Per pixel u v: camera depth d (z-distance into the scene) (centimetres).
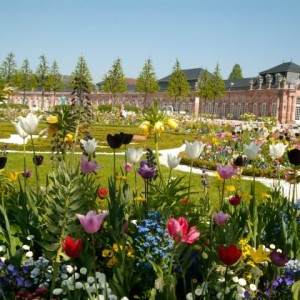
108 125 4084
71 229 344
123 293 331
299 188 1270
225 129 3075
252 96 9219
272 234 482
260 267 403
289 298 358
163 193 451
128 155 509
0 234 428
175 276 336
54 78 8175
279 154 558
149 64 7150
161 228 370
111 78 7569
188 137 2967
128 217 450
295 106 8344
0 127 3158
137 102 11625
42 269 381
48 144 2058
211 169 1611
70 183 347
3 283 346
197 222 410
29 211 465
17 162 1487
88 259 372
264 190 1164
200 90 7550
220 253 274
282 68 8831
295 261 385
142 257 368
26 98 12669
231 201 467
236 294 338
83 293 345
